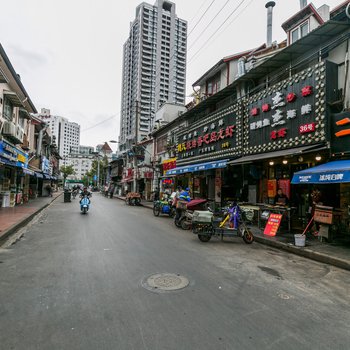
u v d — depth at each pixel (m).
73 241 7.59
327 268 5.68
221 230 8.23
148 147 30.31
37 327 2.93
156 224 11.68
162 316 3.25
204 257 6.20
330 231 7.59
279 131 10.29
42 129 26.05
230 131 13.47
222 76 16.45
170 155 23.30
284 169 11.11
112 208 19.52
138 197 23.91
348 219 8.36
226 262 5.84
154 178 27.30
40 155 26.33
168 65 63.25
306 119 9.16
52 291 3.95
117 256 6.04
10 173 18.20
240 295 4.00
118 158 46.59
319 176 7.25
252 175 12.14
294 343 2.76
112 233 9.02
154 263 5.54
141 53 66.12
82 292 3.93
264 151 11.19
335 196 8.90
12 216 11.82
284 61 11.02
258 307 3.61
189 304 3.62
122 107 79.38
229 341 2.75
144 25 66.44
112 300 3.68
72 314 3.25
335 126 8.24
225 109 14.14
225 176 14.62
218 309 3.50
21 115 18.55
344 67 8.56
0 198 16.05
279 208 9.52
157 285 4.28
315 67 8.86
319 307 3.68
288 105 9.98
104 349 2.56
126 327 2.97
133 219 13.19
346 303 3.85
